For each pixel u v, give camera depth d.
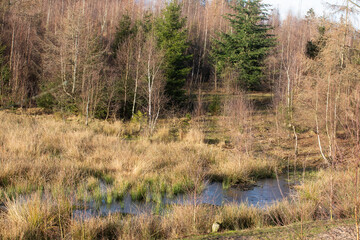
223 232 5.41
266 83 36.03
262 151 16.64
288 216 6.12
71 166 9.46
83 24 23.84
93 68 22.44
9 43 29.08
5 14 30.06
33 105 23.77
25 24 30.91
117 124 20.11
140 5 53.34
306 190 8.07
